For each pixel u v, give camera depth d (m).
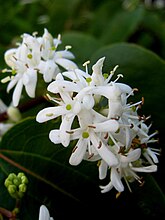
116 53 0.17
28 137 0.15
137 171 0.14
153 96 0.16
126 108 0.13
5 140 0.15
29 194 0.15
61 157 0.15
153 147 0.16
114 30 0.25
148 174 0.14
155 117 0.16
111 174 0.13
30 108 0.16
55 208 0.15
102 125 0.13
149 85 0.16
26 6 0.28
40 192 0.15
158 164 0.16
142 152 0.14
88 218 0.15
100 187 0.14
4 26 0.27
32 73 0.15
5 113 0.17
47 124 0.15
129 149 0.13
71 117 0.13
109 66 0.17
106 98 0.13
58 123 0.15
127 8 0.27
